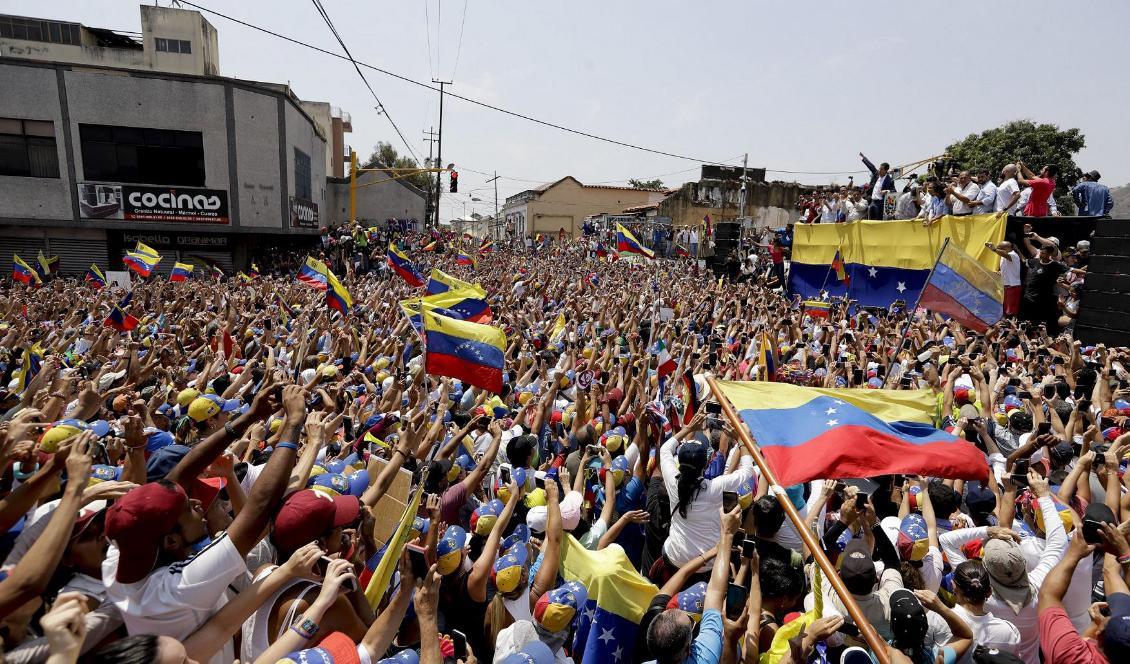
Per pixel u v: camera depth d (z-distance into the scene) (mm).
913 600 3443
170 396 7184
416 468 5316
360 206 52812
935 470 4289
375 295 18672
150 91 29859
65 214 29453
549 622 3588
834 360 11195
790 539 4770
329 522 3082
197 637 2629
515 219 80625
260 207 32500
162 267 31750
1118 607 3361
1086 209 14242
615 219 52406
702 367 9555
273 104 32312
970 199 15227
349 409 7023
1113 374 9211
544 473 5684
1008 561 3793
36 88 28484
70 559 2863
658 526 5348
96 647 2580
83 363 8836
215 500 3652
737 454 5773
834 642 3721
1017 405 7848
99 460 4664
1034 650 3906
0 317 13828
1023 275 13930
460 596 3807
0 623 2666
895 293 17172
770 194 46344
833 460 4316
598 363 9727
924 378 8922
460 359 7434
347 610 2965
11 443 3248
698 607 3797
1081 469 5016
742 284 22453
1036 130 32812
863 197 19562
